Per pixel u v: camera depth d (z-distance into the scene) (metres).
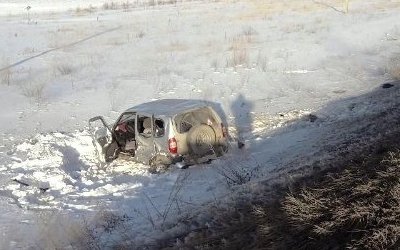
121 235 7.61
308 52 24.73
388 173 5.42
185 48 27.86
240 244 5.68
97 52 28.66
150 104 12.34
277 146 12.24
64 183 11.19
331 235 4.93
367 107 14.59
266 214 6.13
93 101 18.12
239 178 9.38
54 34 36.31
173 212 8.35
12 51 30.66
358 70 20.41
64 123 15.77
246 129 14.32
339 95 16.97
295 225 5.39
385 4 42.19
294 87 18.42
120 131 12.55
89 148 13.79
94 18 46.38
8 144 14.05
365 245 4.51
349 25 32.12
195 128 11.29
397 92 15.85
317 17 36.94
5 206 9.96
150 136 11.59
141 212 8.87
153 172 11.34
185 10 48.00
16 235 8.39
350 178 6.04
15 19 48.56
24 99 18.83
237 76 20.66
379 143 8.39
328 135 12.23
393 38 26.75
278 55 24.34
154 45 29.73
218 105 16.98
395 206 4.76
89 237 7.75
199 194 9.31
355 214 4.91
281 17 38.34
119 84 20.34
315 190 6.03
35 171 11.84
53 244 7.52
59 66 24.45
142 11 49.72
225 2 52.53
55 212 9.34
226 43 28.56
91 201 9.99
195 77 20.86
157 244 6.78
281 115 15.23
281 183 7.57
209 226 6.68
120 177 11.43
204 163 11.38
